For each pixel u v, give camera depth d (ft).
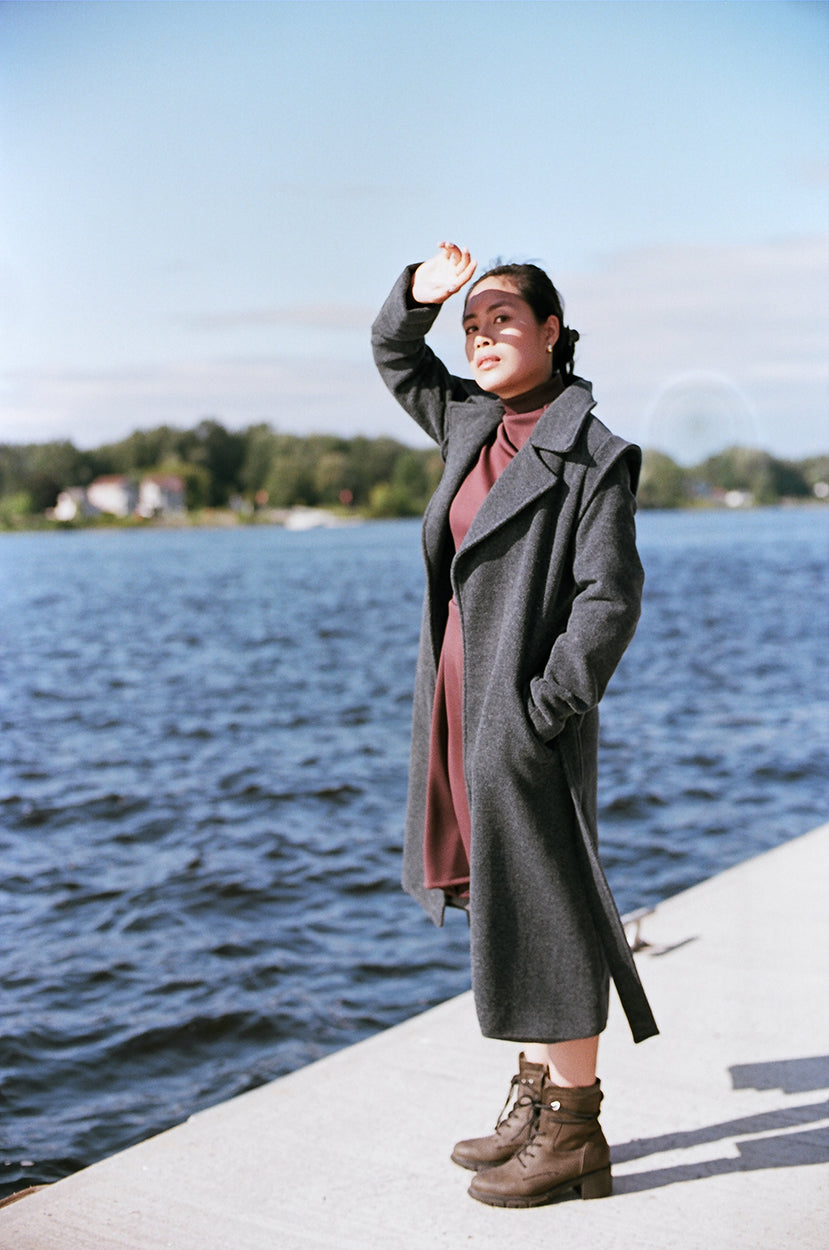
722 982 11.73
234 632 99.55
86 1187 8.46
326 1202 8.18
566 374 8.25
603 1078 9.81
